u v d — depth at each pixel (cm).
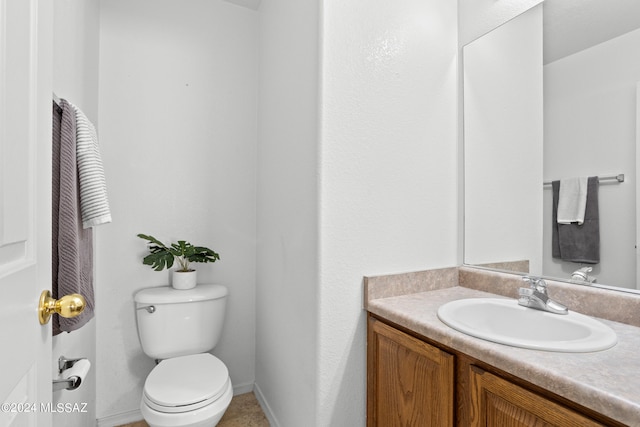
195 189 192
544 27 130
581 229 118
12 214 49
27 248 55
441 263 155
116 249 173
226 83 200
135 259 177
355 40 132
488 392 87
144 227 179
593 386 65
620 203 109
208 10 196
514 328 116
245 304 203
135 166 178
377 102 137
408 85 145
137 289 177
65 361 105
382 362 124
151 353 163
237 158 202
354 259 131
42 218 61
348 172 130
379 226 137
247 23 204
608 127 112
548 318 108
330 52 126
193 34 192
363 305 133
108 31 172
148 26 181
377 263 137
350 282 130
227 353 199
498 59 145
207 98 195
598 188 114
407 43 145
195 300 167
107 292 170
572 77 121
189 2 191
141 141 179
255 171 205
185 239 189
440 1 155
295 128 146
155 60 183
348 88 130
